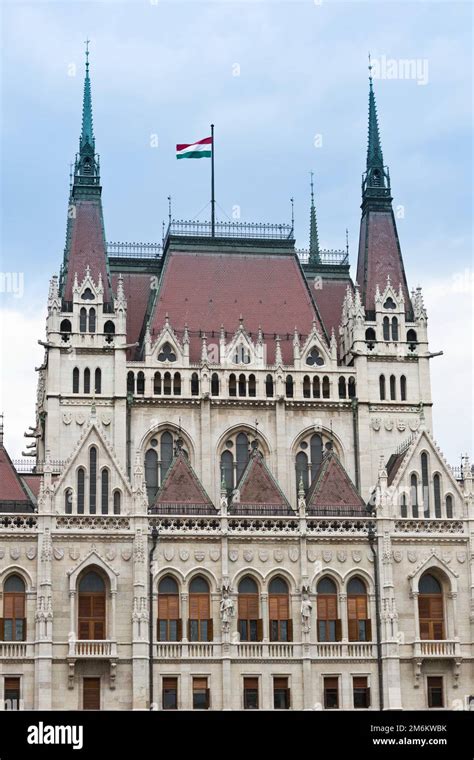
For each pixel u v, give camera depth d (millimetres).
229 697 107312
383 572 111250
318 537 111562
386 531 112250
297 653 109125
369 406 121062
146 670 106312
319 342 122250
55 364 117125
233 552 110562
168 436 118438
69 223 124250
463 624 111938
